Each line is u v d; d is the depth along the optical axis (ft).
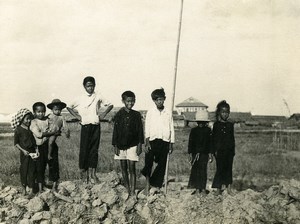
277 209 20.71
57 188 22.02
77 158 30.91
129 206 20.57
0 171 28.25
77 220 19.63
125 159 21.42
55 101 22.16
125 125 21.13
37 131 21.38
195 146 21.88
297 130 38.29
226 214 20.40
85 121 22.26
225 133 21.93
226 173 22.12
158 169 22.15
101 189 21.49
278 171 30.35
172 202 21.20
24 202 20.49
